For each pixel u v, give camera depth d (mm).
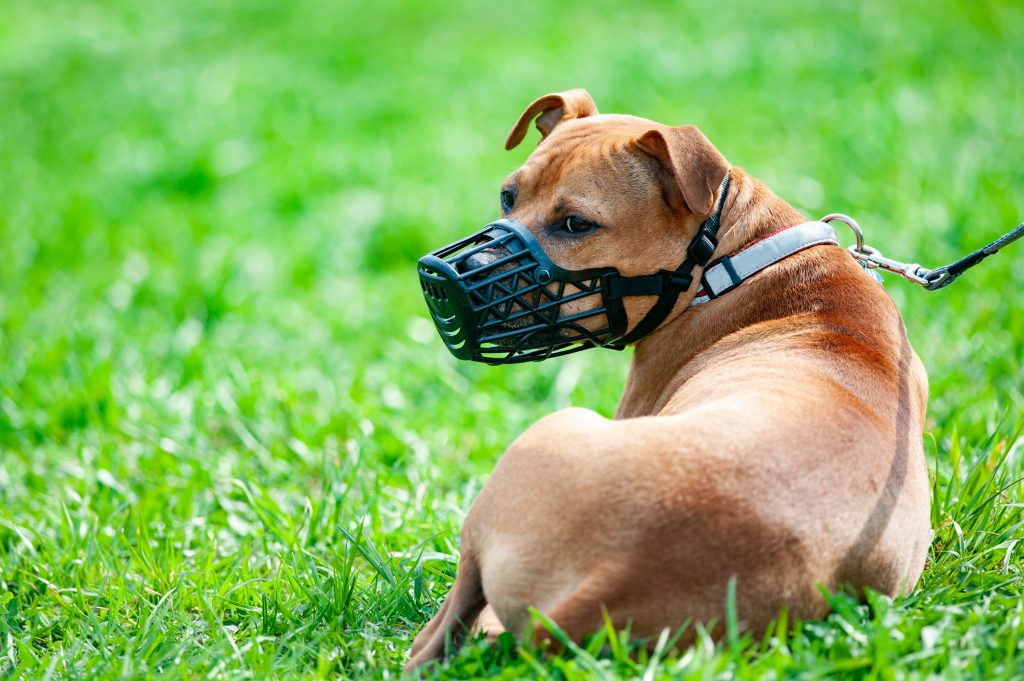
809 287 4863
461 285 4574
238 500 6758
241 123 16672
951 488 5277
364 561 5691
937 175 11203
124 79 20438
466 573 4117
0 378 8617
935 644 3752
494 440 7430
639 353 5270
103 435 7652
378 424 7637
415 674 3939
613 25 21375
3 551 6070
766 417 3918
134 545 6090
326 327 9859
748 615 3617
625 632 3525
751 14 20531
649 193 4840
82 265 11719
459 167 13945
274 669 4312
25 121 18281
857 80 15492
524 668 3654
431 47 21125
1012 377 7234
